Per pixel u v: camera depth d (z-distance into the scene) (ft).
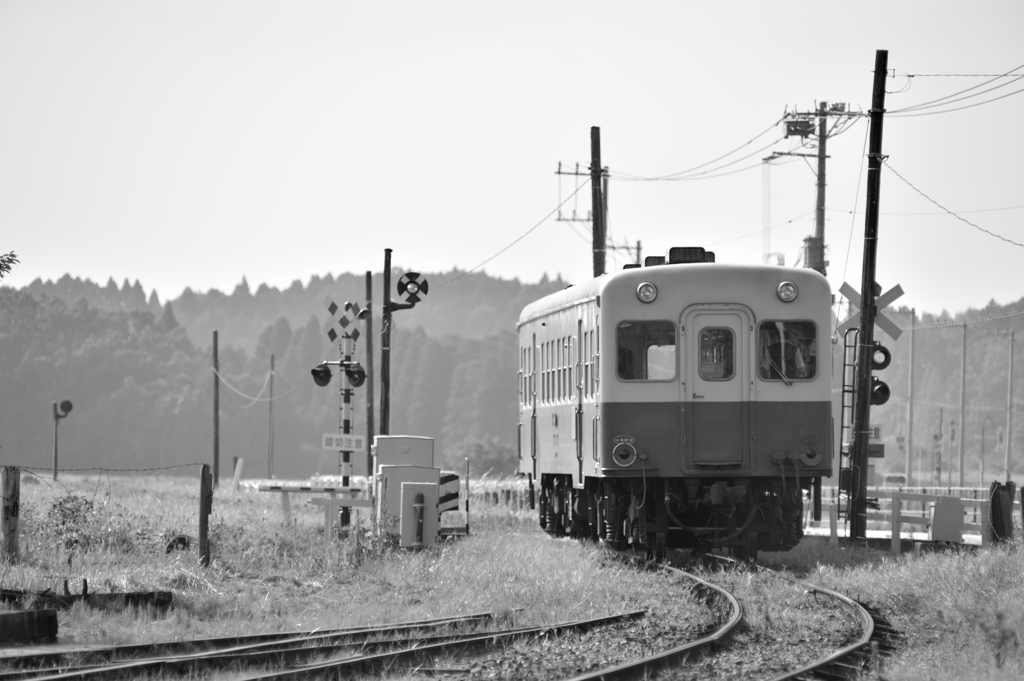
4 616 142.92
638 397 229.66
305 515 345.31
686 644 143.33
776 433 229.04
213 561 217.15
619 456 228.84
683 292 230.07
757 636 152.05
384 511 261.24
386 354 391.24
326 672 126.21
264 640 149.38
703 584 191.72
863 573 211.61
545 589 188.75
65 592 165.78
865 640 144.87
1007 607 162.20
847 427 298.15
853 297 298.35
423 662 135.74
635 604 179.32
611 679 124.77
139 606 167.94
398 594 194.39
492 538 270.05
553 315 280.72
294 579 208.44
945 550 245.45
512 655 139.64
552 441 281.54
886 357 294.46
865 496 291.38
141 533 239.91
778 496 232.53
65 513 238.89
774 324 230.27
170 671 127.65
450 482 307.58
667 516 234.99
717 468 228.22
